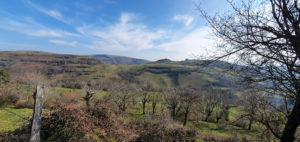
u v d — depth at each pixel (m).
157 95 29.06
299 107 2.72
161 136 7.56
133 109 28.11
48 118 5.85
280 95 2.84
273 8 2.31
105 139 6.88
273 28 2.20
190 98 23.84
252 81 2.65
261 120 3.68
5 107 11.45
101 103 9.41
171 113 25.69
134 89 29.56
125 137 7.46
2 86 14.31
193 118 29.00
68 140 5.68
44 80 21.88
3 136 5.56
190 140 8.06
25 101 13.23
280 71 2.34
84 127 6.55
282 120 3.49
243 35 2.34
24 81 19.52
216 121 28.86
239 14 2.40
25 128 6.17
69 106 6.92
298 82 2.17
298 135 3.74
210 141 8.81
